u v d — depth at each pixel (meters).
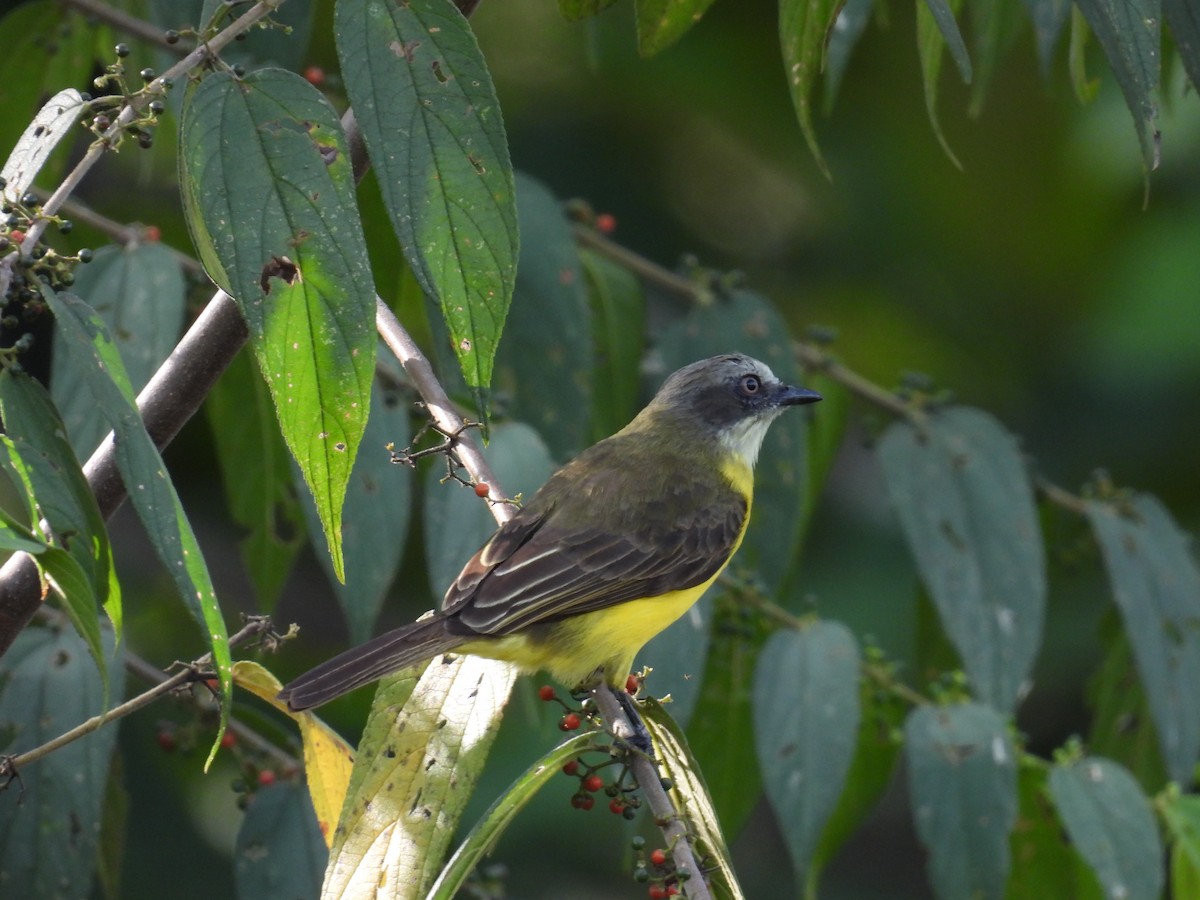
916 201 17.34
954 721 8.12
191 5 8.81
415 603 15.38
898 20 16.70
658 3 6.52
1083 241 16.92
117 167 13.94
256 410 8.58
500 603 7.79
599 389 9.73
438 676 6.33
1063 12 7.92
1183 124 16.09
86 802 6.89
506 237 4.88
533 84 17.05
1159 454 15.84
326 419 4.79
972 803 7.96
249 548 8.73
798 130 17.05
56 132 4.89
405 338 7.11
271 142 4.80
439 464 8.02
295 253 4.73
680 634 8.67
